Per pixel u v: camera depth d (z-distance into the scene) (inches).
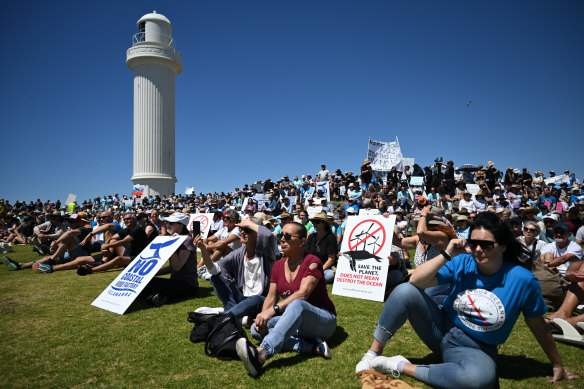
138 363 124.4
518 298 99.5
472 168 737.0
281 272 145.8
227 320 133.3
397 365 109.7
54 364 123.5
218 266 170.4
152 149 1280.8
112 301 190.5
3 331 155.3
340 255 234.4
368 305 200.8
